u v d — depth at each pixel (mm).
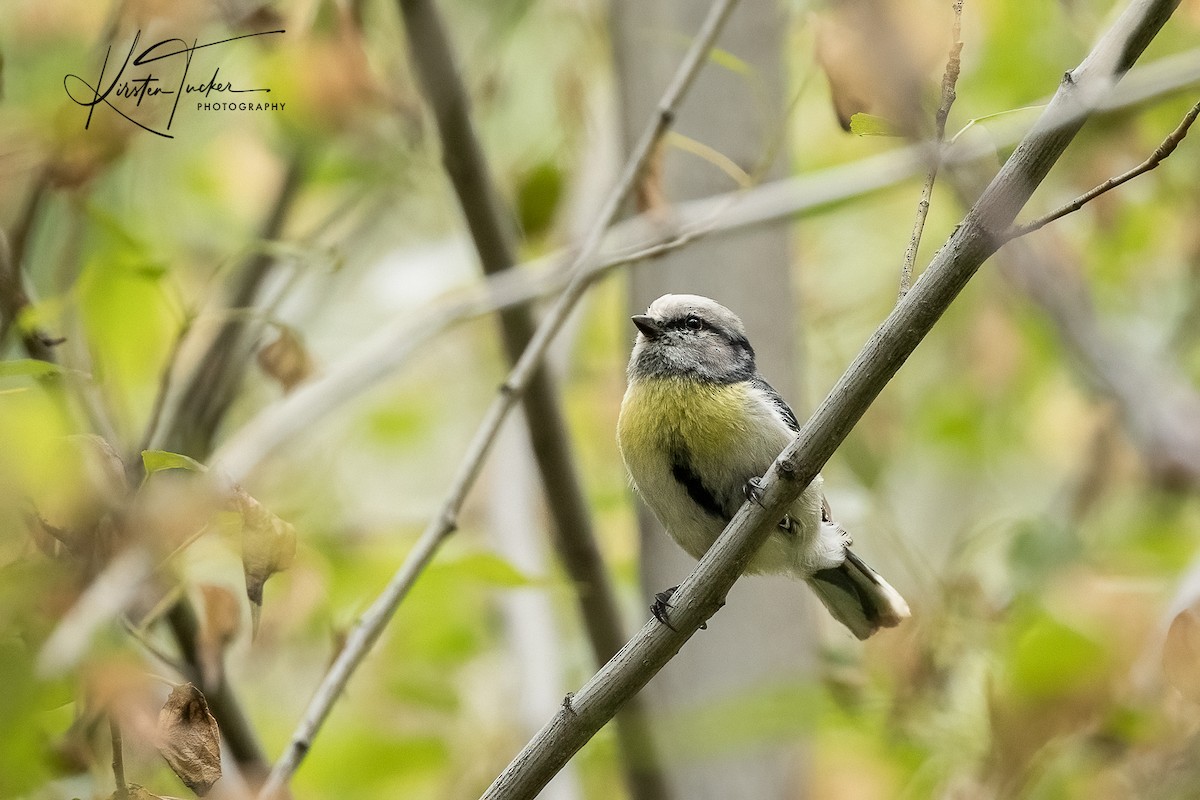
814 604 10906
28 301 8422
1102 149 13398
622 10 11430
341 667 8008
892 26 8688
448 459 15586
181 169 12766
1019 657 8352
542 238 12812
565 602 13305
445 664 12047
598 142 13648
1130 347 14000
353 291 14906
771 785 9086
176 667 8133
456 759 11625
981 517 14039
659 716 8688
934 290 6531
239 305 11992
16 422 6801
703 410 9375
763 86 10461
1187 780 8211
